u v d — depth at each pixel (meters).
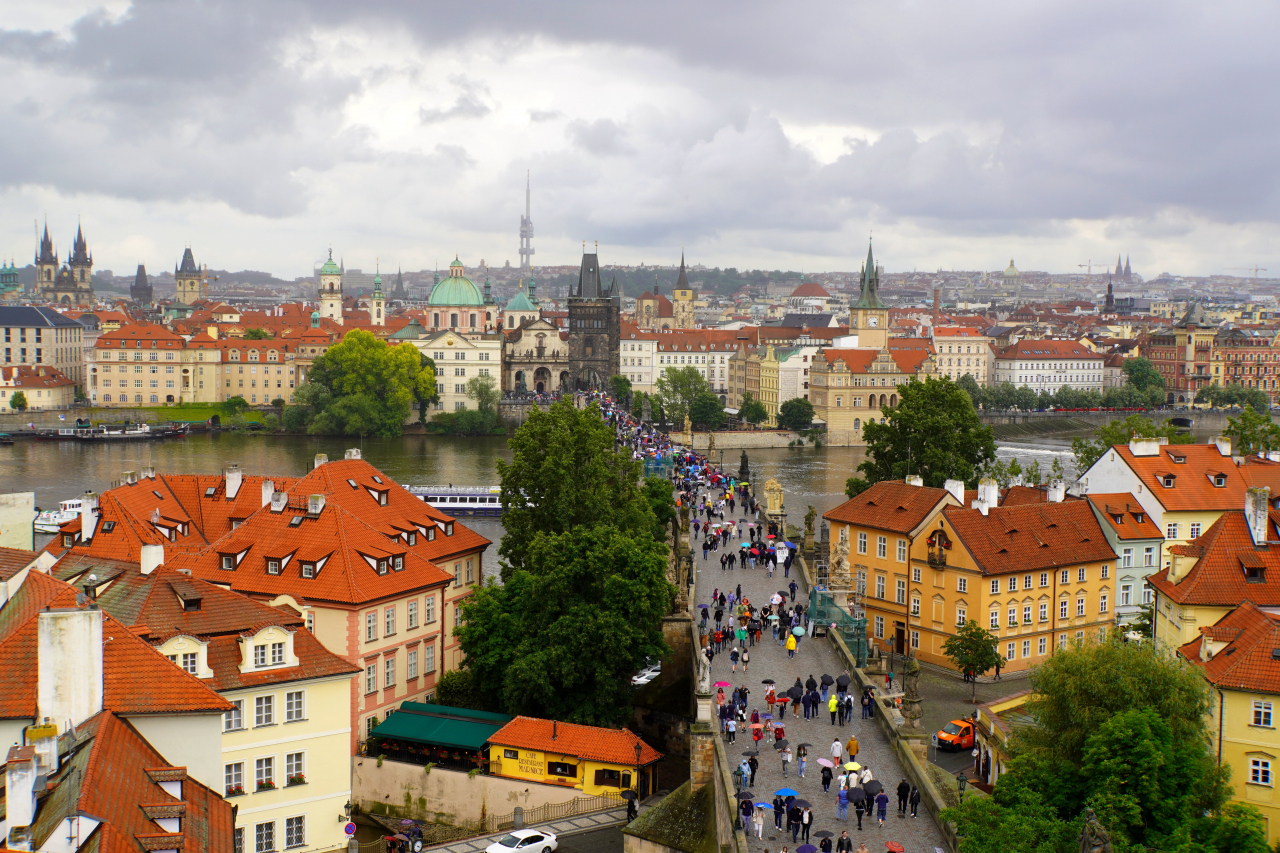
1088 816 62.03
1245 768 95.38
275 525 120.00
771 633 120.56
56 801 52.50
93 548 122.69
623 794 99.94
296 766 91.38
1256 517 119.12
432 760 106.06
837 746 83.44
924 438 188.88
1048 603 146.88
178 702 66.69
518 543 140.75
